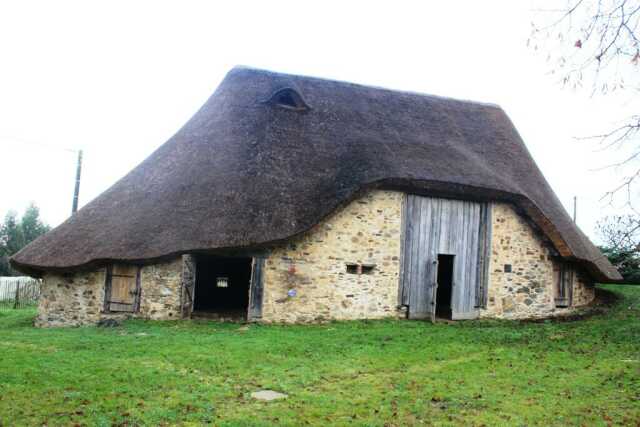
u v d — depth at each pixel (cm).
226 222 1440
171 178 1628
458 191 1595
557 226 1798
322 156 1619
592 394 838
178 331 1305
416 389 852
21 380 827
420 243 1602
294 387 846
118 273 1509
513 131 2092
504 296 1692
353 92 1891
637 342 1257
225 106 1781
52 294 1545
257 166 1548
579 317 1711
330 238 1511
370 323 1486
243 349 1096
